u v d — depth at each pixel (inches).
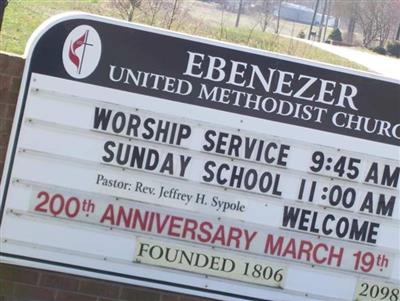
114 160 220.1
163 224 221.8
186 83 220.2
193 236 222.4
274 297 224.8
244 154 221.8
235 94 221.1
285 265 224.5
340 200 224.5
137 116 219.9
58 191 220.1
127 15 507.2
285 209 223.6
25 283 225.0
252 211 223.0
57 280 225.6
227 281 223.6
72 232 221.0
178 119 220.2
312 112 222.8
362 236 225.8
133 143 220.1
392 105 224.1
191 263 222.8
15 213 219.6
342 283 226.1
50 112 218.5
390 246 226.5
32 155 218.8
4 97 221.8
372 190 225.1
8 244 219.9
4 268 224.4
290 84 222.1
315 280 225.5
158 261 222.4
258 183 222.5
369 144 224.4
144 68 219.3
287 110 222.4
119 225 221.3
